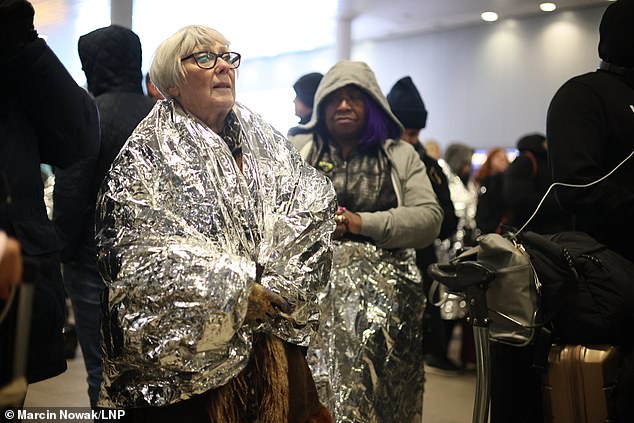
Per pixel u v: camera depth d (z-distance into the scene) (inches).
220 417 75.2
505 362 105.8
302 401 81.5
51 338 75.0
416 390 118.6
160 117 81.0
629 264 99.1
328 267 85.9
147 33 318.7
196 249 74.3
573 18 450.9
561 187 102.8
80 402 160.1
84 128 81.6
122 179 77.4
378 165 121.3
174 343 72.4
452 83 512.1
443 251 236.7
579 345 97.9
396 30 515.5
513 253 99.3
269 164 84.8
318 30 490.3
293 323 79.4
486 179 204.1
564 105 105.1
